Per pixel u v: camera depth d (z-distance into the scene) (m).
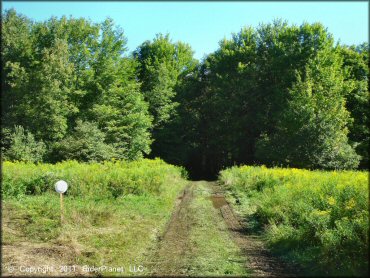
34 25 40.22
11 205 16.25
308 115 36.31
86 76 41.12
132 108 44.47
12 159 32.56
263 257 10.88
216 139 52.72
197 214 17.16
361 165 42.81
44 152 34.28
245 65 49.62
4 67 36.56
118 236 12.55
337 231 10.62
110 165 27.72
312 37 44.72
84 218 14.34
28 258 10.30
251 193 22.22
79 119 38.12
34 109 35.19
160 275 9.26
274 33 50.00
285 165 38.12
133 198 19.64
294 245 11.32
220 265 10.00
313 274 8.80
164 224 15.20
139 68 51.91
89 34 42.41
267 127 48.41
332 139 35.69
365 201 12.18
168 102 51.91
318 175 23.62
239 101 49.12
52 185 19.95
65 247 11.29
